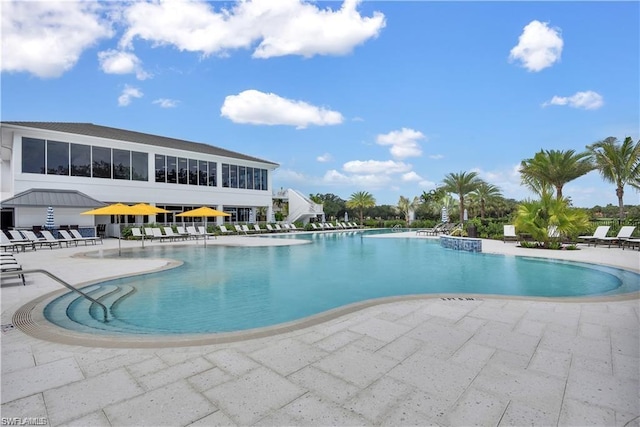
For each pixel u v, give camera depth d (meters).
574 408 2.63
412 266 11.85
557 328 4.52
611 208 29.69
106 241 21.27
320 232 33.03
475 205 45.50
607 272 10.22
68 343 4.07
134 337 4.34
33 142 20.11
